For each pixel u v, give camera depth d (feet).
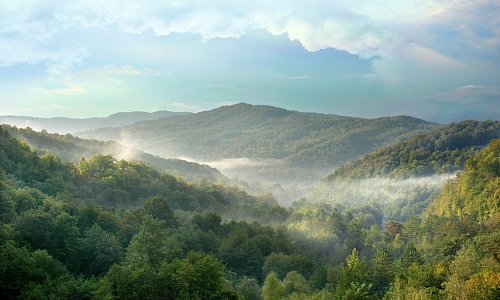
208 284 188.24
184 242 336.49
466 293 176.45
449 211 511.81
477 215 411.13
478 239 263.70
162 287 187.52
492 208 390.63
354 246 422.82
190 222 409.28
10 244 210.18
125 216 345.51
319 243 436.76
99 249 255.70
